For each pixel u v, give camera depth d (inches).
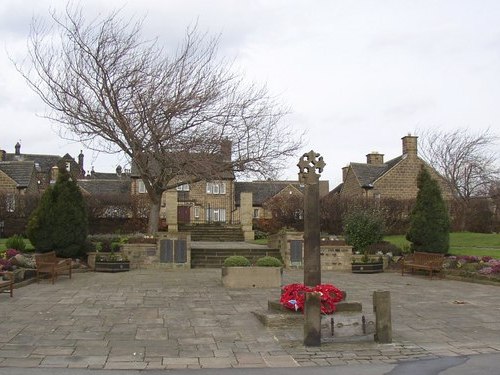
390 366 291.9
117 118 831.1
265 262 613.6
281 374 275.0
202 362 300.8
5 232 1283.2
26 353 313.7
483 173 1915.6
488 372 275.9
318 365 295.3
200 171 860.0
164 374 275.1
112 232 1380.4
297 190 2178.9
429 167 1824.6
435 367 288.4
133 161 909.8
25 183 1700.3
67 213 775.7
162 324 401.4
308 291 391.9
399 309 476.1
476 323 415.2
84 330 376.8
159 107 825.5
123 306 474.9
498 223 1514.5
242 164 897.5
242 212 1392.7
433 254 752.3
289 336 364.8
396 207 1321.4
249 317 430.3
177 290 578.2
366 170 1927.9
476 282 676.7
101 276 708.7
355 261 850.1
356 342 347.9
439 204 823.1
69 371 277.7
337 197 1360.7
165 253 821.9
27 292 550.9
